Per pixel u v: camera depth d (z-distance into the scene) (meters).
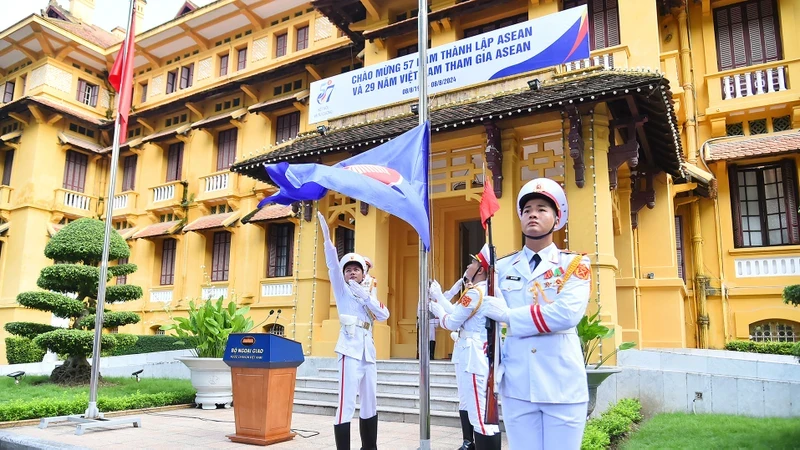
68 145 24.39
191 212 22.41
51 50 24.77
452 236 15.17
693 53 15.08
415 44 15.75
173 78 25.31
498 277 3.79
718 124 14.24
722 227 13.99
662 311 12.48
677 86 13.38
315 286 13.84
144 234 22.44
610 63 12.02
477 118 10.80
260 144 21.00
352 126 13.87
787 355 11.06
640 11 13.02
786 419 8.11
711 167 14.24
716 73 14.40
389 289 14.99
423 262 5.63
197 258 21.66
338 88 14.20
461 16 14.58
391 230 15.34
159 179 23.67
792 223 13.33
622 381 9.61
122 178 25.56
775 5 14.30
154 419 9.30
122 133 10.21
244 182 21.08
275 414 7.34
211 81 23.61
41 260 23.47
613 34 13.52
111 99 26.97
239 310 11.64
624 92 9.56
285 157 13.21
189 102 22.59
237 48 23.45
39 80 24.84
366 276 6.75
